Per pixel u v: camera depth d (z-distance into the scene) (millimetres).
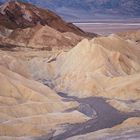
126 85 114625
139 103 106812
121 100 109562
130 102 108125
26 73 130375
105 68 126812
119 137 81250
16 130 83875
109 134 83062
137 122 89438
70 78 126938
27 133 83875
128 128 86875
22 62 137500
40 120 89438
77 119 92125
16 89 101000
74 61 135375
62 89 122000
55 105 98250
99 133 83812
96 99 110312
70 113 94000
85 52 135500
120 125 88562
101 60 130500
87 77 121812
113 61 132750
